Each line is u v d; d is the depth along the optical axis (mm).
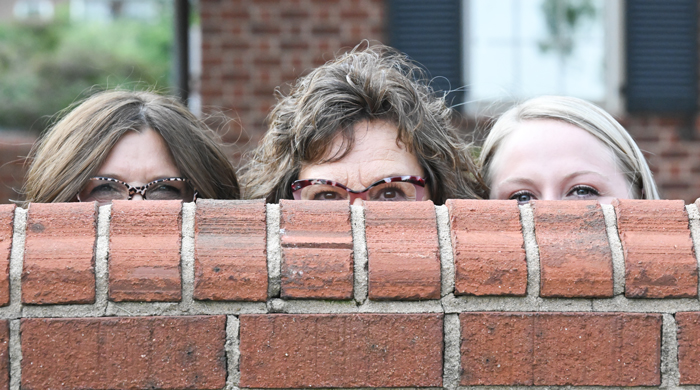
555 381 1374
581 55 6281
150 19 23500
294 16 5723
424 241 1406
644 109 5895
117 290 1351
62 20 21531
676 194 5887
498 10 6258
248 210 1431
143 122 2201
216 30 5727
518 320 1379
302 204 1449
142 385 1348
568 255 1393
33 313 1351
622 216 1439
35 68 16953
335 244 1396
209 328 1362
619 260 1402
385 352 1370
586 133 2221
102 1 25625
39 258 1352
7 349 1339
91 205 1422
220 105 5719
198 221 1410
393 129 1958
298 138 1951
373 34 5750
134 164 2150
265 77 5723
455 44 5758
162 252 1373
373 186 1919
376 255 1383
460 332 1381
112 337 1349
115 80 16812
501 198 2258
